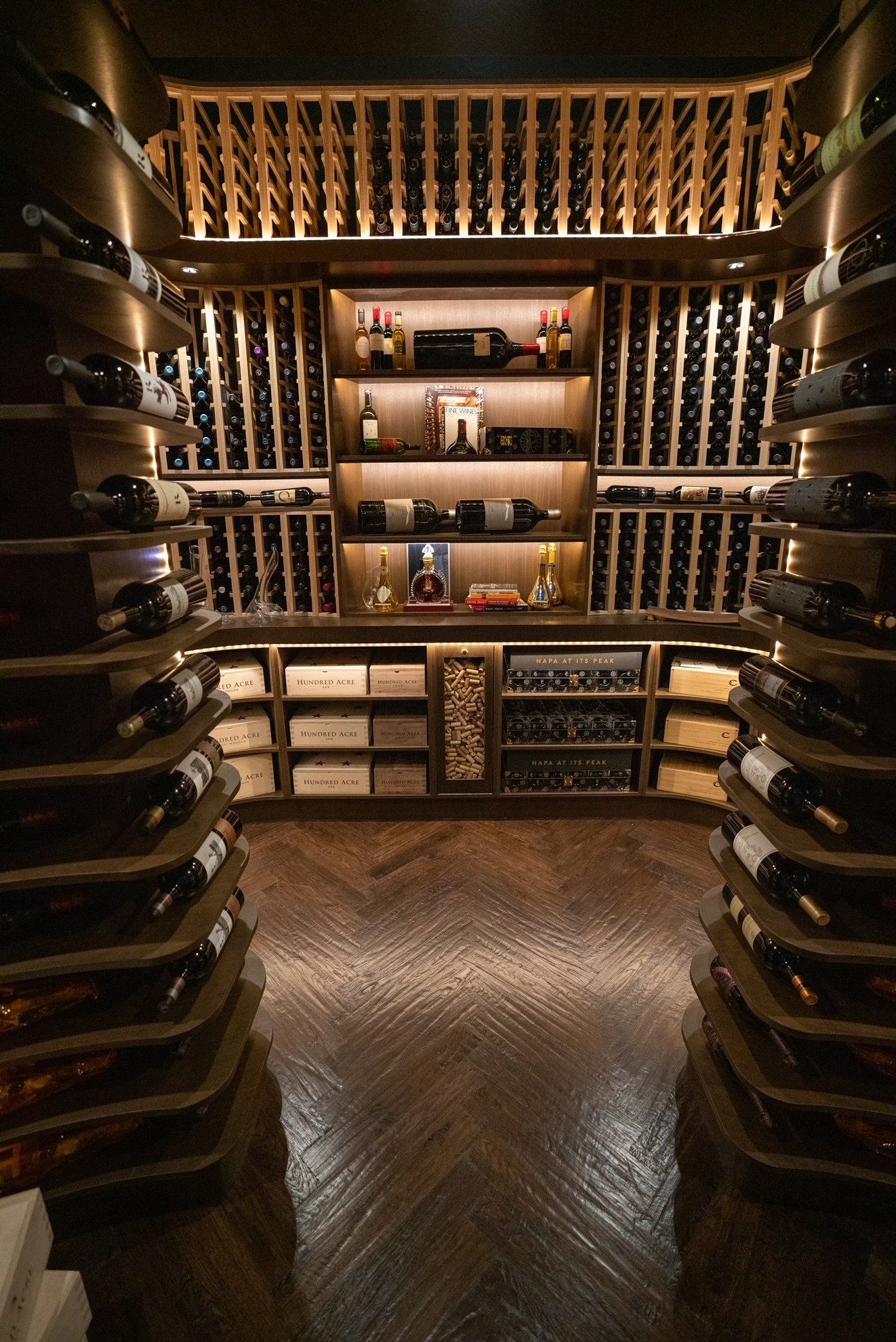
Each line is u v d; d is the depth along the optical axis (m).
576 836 3.55
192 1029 1.52
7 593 1.46
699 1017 2.17
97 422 1.25
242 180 3.31
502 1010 2.35
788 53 1.65
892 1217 1.66
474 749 3.63
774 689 1.70
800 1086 1.62
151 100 1.60
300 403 3.48
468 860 3.32
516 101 3.76
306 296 3.40
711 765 3.67
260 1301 1.51
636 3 1.45
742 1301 1.50
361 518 3.49
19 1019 1.65
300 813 3.74
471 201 3.38
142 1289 1.54
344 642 3.43
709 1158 1.83
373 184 3.27
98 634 1.50
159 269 3.11
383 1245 1.62
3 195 1.32
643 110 3.61
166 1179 1.65
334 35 1.58
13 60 1.05
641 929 2.78
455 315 3.69
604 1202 1.72
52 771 1.37
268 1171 1.79
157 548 1.86
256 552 3.87
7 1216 1.20
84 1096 1.59
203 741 1.84
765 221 3.13
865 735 1.57
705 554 3.71
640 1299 1.51
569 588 3.88
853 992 1.63
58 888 1.57
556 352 3.45
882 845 1.48
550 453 3.56
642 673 3.59
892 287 1.23
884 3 1.16
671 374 3.47
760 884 1.70
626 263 3.08
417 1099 2.01
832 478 1.45
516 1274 1.55
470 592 3.87
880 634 1.50
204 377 3.51
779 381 3.36
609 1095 2.02
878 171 1.28
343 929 2.79
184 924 1.56
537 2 1.44
